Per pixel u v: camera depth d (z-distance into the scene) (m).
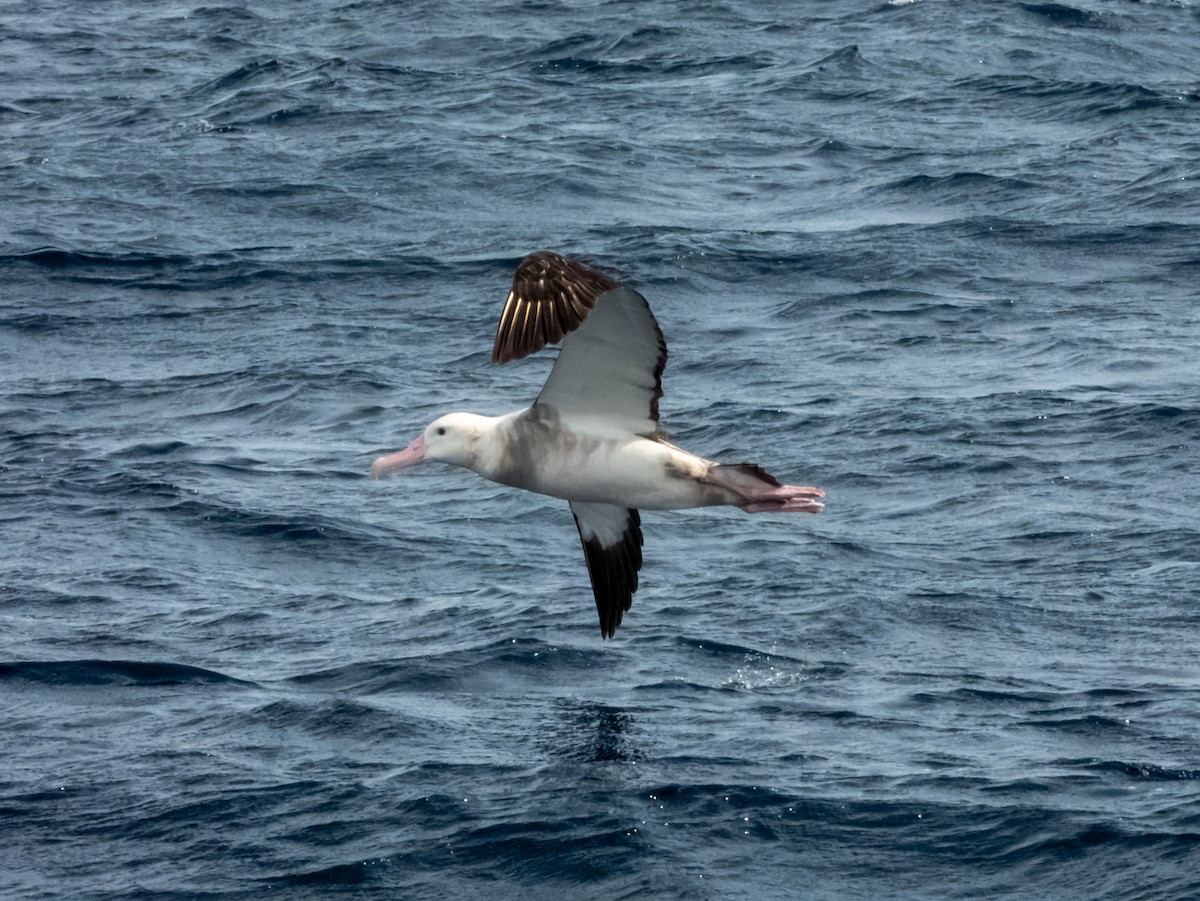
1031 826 11.80
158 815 12.19
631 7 47.34
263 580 17.22
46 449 21.11
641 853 11.59
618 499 10.73
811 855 11.62
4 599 16.52
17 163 34.41
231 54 45.09
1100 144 33.81
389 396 22.77
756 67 41.09
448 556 17.67
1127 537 17.42
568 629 15.52
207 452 20.94
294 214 31.17
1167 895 10.92
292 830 12.00
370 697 14.09
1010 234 28.61
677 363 23.64
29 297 27.09
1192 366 22.53
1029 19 43.62
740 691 14.23
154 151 35.16
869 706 13.88
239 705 14.00
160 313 26.50
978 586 16.34
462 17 47.31
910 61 40.72
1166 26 43.50
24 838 11.97
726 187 32.31
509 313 8.77
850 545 17.50
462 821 12.02
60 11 50.81
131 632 15.69
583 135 35.53
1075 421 20.72
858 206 30.81
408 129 36.09
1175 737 13.12
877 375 22.88
